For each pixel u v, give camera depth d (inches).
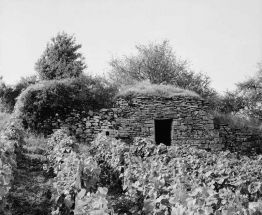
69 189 201.0
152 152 428.5
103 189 149.5
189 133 706.2
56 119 641.0
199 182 219.5
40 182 336.5
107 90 717.3
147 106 693.9
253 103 1273.4
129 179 264.5
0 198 194.7
